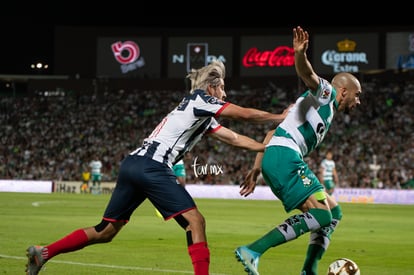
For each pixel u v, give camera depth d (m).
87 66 101.56
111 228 13.05
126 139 92.31
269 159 13.48
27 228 27.14
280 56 96.38
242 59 97.75
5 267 16.05
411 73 93.00
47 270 15.73
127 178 12.41
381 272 17.14
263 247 12.76
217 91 12.91
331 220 13.16
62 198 56.25
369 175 75.94
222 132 13.14
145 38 100.25
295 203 13.17
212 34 98.50
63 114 98.12
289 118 13.73
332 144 83.44
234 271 16.27
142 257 18.50
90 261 17.44
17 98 101.56
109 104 99.25
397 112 88.62
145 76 100.25
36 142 92.75
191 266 16.84
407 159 78.06
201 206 49.06
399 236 27.22
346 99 13.99
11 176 87.31
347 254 20.83
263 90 97.06
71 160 88.25
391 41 92.88
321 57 95.06
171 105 97.69
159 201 12.26
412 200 62.88
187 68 99.19
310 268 13.85
